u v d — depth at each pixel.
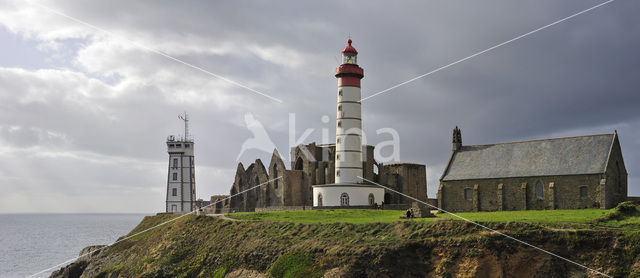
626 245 57.16
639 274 54.69
